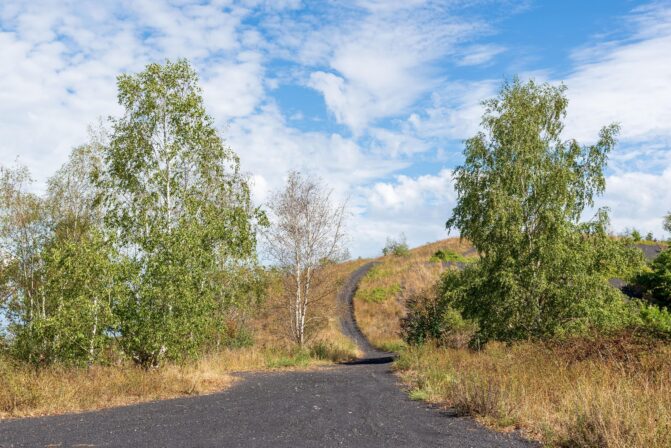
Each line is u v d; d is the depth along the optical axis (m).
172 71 19.89
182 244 17.11
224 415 10.45
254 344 27.62
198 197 20.72
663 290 30.84
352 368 22.36
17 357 17.20
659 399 8.30
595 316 19.38
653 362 11.20
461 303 22.73
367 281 51.44
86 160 23.31
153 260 16.56
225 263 21.58
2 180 22.06
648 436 6.57
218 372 18.45
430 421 9.51
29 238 22.14
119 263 16.34
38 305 20.77
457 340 24.86
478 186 22.58
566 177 21.00
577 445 7.22
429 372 15.43
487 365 14.66
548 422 8.50
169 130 19.81
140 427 9.34
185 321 16.53
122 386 14.02
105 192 19.62
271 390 14.74
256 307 26.48
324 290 28.25
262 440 7.99
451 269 27.86
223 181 22.09
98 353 15.98
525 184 21.86
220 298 22.33
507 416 9.25
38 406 11.75
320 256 27.31
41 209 22.67
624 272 21.64
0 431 9.23
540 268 20.56
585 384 9.70
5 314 20.91
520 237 20.55
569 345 13.72
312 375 19.25
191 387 14.66
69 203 22.98
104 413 11.18
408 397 12.81
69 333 15.48
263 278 24.81
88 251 16.17
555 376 11.53
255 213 23.20
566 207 21.41
